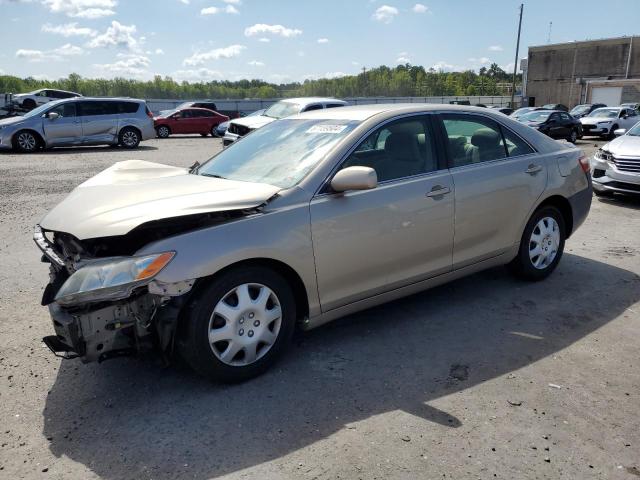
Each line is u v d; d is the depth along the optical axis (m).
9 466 2.67
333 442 2.81
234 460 2.69
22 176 12.18
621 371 3.50
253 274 3.29
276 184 3.66
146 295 3.04
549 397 3.21
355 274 3.72
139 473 2.61
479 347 3.86
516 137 4.82
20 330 4.21
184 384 3.40
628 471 2.59
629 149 8.70
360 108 4.42
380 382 3.40
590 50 51.56
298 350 3.83
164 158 16.22
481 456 2.69
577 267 5.60
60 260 3.34
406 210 3.89
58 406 3.19
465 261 4.40
